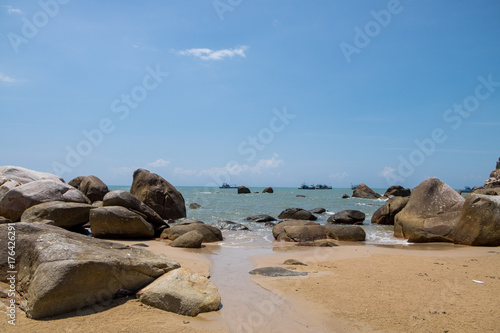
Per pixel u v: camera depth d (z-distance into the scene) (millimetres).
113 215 13523
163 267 7094
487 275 8297
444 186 16266
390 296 6605
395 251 12258
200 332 5078
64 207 13484
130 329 5008
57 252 5781
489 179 55031
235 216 24422
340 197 55531
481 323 5324
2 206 14391
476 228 13664
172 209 21844
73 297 5523
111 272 6027
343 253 11797
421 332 5043
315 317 5664
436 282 7617
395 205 21750
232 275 8383
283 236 15336
